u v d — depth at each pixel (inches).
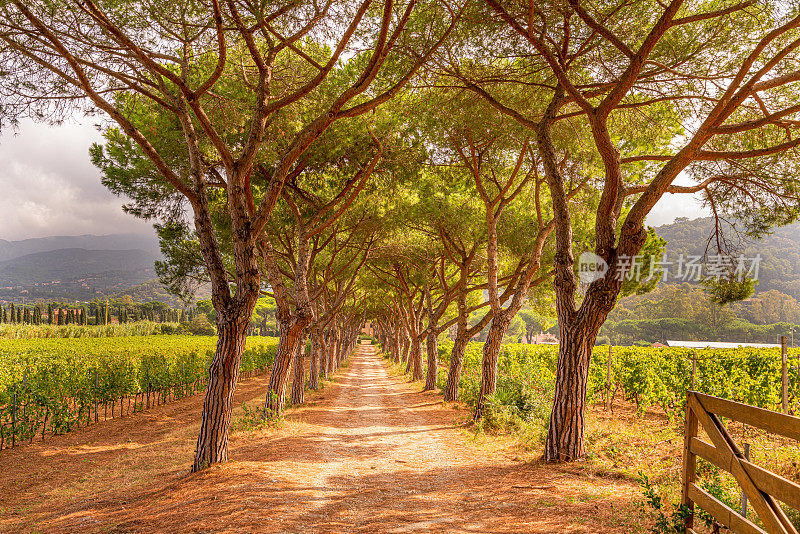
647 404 530.9
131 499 247.6
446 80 358.9
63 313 4003.4
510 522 181.2
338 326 1472.7
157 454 383.2
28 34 250.7
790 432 96.3
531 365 650.8
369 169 430.6
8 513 247.3
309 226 475.2
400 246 727.7
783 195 299.6
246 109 358.9
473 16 279.9
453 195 586.9
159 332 2726.4
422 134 446.3
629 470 247.1
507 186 435.2
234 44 303.1
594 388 614.2
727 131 221.3
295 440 372.5
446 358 1406.3
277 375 491.5
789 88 281.0
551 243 524.4
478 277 815.7
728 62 285.4
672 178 241.6
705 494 133.5
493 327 463.8
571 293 295.6
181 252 554.6
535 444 334.6
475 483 254.1
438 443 383.6
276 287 477.7
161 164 273.4
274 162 404.2
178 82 251.4
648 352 924.0
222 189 457.7
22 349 1075.9
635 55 231.8
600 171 419.5
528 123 316.5
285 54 373.7
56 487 299.6
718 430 129.1
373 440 398.9
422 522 186.5
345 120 407.2
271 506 199.6
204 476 253.3
